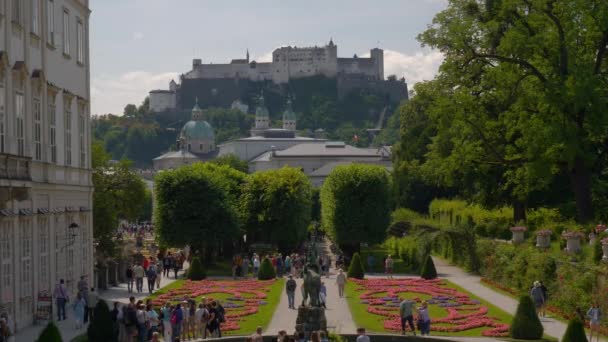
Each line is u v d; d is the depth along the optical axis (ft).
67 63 216.74
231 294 255.29
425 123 510.17
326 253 451.12
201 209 359.25
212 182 365.20
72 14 222.28
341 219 382.22
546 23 265.54
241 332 180.45
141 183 372.38
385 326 187.01
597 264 195.72
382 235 384.47
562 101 252.42
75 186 219.82
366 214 382.01
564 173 321.73
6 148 165.58
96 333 153.38
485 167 301.84
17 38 174.81
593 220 263.08
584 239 239.50
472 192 372.79
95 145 355.56
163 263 331.77
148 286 257.14
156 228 363.76
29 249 180.55
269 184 408.05
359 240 382.22
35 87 185.47
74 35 224.74
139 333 158.20
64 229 209.77
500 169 325.83
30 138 181.57
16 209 169.89
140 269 254.06
